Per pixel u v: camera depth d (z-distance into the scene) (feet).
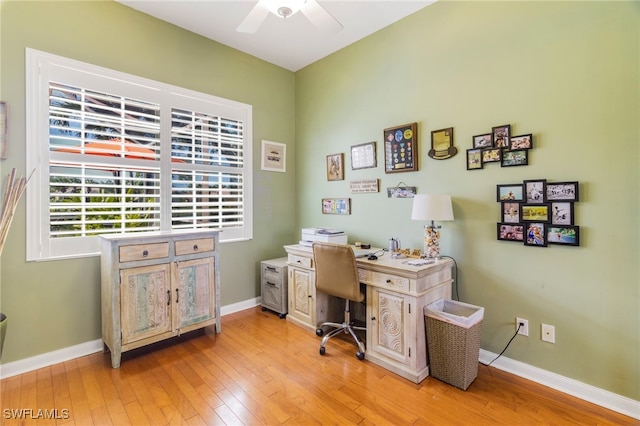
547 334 6.54
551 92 6.40
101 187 7.93
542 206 6.51
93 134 7.88
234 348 8.10
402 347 6.91
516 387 6.46
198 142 9.86
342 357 7.69
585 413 5.69
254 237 11.35
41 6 7.07
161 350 7.97
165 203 9.11
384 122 9.46
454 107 7.86
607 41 5.77
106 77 8.02
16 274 6.86
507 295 7.08
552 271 6.47
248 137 11.12
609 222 5.82
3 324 6.15
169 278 7.95
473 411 5.72
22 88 6.86
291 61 11.69
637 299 5.58
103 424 5.33
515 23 6.85
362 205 10.16
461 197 7.79
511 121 6.93
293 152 12.61
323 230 9.90
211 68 10.08
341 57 10.68
